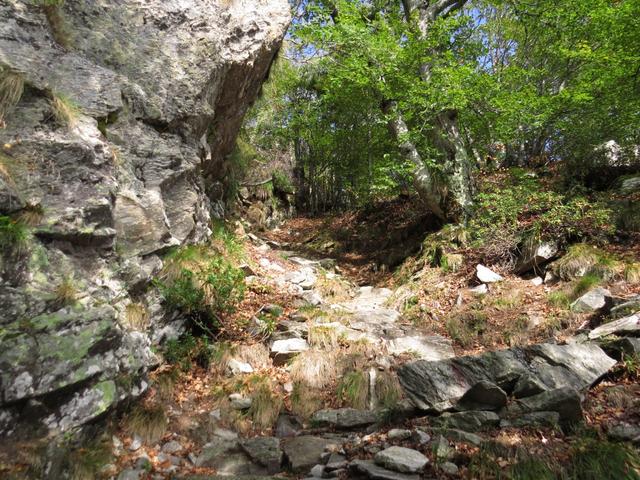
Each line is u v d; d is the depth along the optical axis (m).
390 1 12.35
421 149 10.41
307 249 13.08
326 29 9.22
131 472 3.43
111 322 3.95
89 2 6.16
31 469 3.02
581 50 8.88
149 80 6.52
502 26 13.34
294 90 16.31
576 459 3.19
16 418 3.15
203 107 7.27
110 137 5.53
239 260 8.00
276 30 8.51
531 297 6.70
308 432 4.26
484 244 8.21
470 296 7.20
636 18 8.05
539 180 9.93
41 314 3.59
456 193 9.51
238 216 12.19
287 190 17.28
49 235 4.03
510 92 9.40
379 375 4.89
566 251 7.29
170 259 5.72
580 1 9.05
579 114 9.55
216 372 5.05
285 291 7.68
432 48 9.88
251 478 3.43
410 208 12.80
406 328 6.61
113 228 4.77
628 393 3.92
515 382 4.23
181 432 4.06
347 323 6.45
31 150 4.33
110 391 3.71
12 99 4.36
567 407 3.72
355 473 3.42
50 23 5.52
